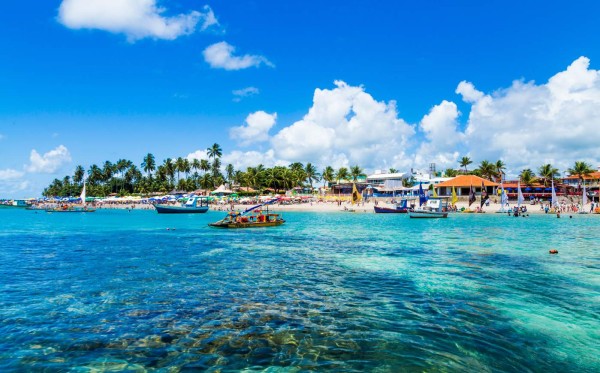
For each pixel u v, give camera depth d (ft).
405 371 27.35
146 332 34.50
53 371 27.32
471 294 47.62
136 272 61.62
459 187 304.91
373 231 132.98
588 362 29.04
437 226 151.74
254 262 70.85
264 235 121.08
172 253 82.43
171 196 381.19
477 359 29.37
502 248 87.97
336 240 105.70
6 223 186.80
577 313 40.27
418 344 32.07
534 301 44.68
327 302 44.09
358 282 54.24
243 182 448.24
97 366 28.07
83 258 76.13
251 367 27.89
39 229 150.00
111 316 38.96
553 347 31.71
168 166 488.02
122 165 542.57
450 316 39.19
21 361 28.84
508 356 29.96
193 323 36.88
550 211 239.50
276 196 347.15
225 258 75.56
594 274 59.31
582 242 98.68
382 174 424.46
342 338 33.24
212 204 333.42
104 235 124.16
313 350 30.81
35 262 71.31
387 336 33.71
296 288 50.80
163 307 42.04
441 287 51.21
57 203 419.33
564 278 56.54
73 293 48.24
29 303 43.68
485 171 362.53
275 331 34.78
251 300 44.88
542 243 96.78
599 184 320.50
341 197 342.44
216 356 29.68
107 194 525.34
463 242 99.71
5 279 56.44
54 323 36.88
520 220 185.37
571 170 333.42
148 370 27.48
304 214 252.01
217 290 49.75
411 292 48.62
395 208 254.27
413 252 82.48
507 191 314.96
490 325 36.60
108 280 55.72
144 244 98.89
